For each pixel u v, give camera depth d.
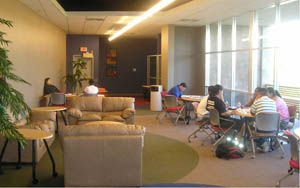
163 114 10.09
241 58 9.17
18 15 7.17
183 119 8.97
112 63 17.27
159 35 13.95
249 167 4.85
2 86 3.90
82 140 3.73
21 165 4.81
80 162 3.75
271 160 5.21
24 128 5.07
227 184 4.14
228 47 9.92
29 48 8.12
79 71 13.69
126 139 3.79
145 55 17.45
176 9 8.88
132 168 3.82
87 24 11.54
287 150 5.80
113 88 17.36
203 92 11.38
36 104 8.84
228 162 5.11
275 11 7.74
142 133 3.87
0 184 4.06
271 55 7.87
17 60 7.05
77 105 7.31
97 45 15.27
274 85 7.74
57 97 8.67
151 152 5.69
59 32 12.64
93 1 9.72
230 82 9.78
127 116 6.90
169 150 5.83
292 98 7.19
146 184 4.11
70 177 3.75
